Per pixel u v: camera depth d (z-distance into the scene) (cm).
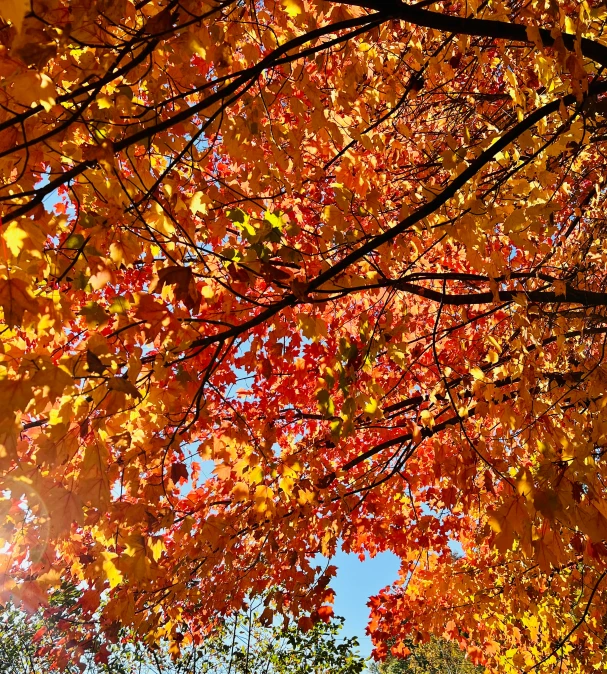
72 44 173
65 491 189
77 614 486
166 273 195
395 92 336
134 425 265
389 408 442
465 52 318
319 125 261
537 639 544
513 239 266
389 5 193
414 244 358
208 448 306
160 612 393
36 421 262
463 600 507
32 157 181
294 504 413
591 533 176
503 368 333
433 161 412
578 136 272
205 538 306
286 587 407
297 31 261
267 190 333
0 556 242
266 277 229
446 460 325
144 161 238
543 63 277
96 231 209
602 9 229
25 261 175
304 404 454
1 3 102
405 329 312
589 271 389
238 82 188
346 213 276
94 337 191
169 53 220
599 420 235
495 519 187
